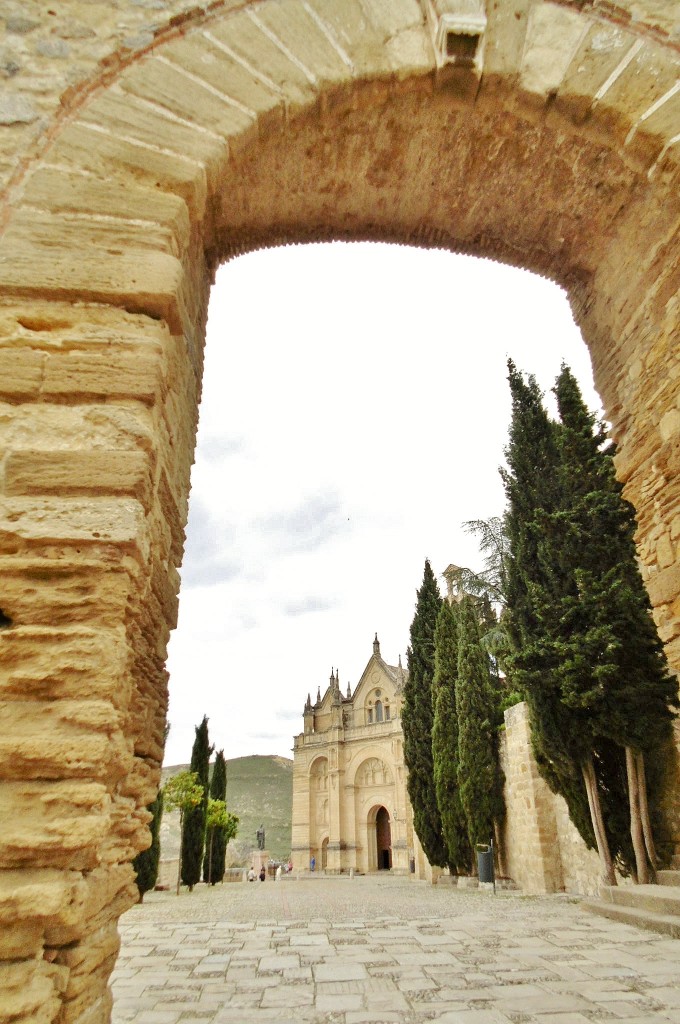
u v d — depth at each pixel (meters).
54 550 2.76
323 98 4.30
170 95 3.99
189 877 24.88
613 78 4.41
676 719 10.14
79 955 2.34
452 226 5.92
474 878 17.41
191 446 4.86
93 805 2.36
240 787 121.62
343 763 49.72
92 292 3.36
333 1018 4.58
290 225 5.70
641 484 5.56
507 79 4.40
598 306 6.11
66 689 2.50
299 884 30.08
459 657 18.62
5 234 3.43
